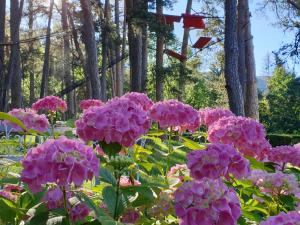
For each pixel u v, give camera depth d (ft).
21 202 2.59
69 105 35.32
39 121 4.17
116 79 29.81
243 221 2.79
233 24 12.50
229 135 3.78
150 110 3.74
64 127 5.34
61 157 2.05
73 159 2.05
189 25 23.99
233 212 2.26
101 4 26.21
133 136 2.56
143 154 3.67
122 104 2.61
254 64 19.92
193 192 2.24
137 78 21.77
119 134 2.51
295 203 3.42
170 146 3.67
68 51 35.76
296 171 4.37
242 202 3.17
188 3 27.14
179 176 2.97
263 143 3.97
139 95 4.14
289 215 2.33
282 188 3.22
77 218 2.31
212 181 2.28
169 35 22.98
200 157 2.75
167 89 26.40
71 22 30.68
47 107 5.89
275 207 3.26
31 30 35.55
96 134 2.53
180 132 4.06
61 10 32.58
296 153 4.34
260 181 3.28
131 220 2.48
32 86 41.96
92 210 2.26
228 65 12.43
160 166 3.46
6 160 3.10
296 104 41.75
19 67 26.37
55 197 2.38
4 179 2.40
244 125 3.82
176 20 24.11
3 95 22.72
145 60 25.38
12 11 23.52
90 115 2.54
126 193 2.39
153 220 2.55
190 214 2.24
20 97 26.37
